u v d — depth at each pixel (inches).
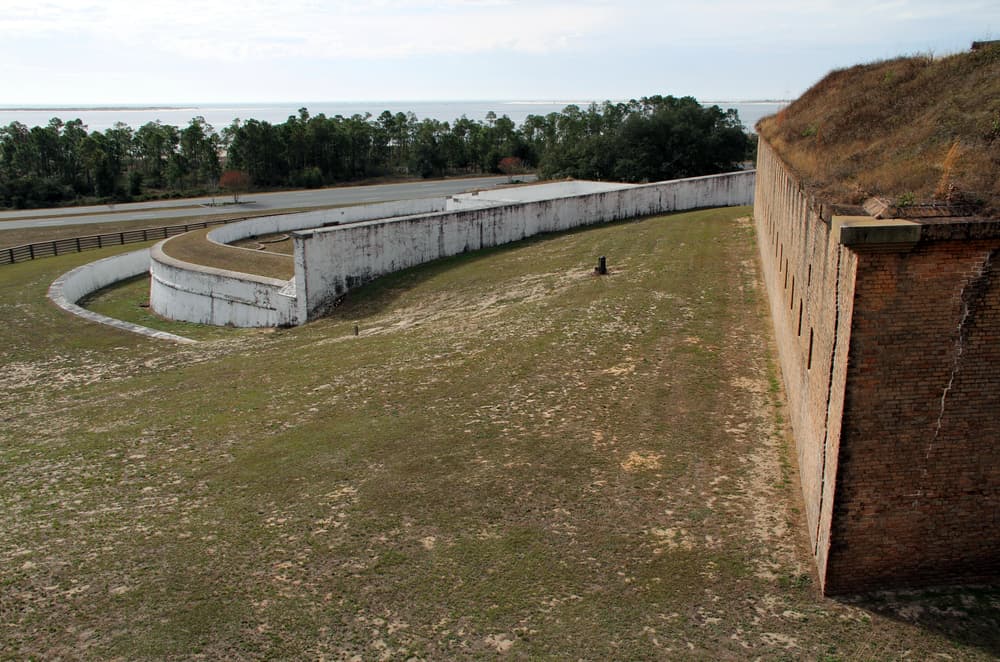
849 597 379.2
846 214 384.2
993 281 335.9
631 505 470.0
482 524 459.2
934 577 378.9
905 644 346.0
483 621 375.6
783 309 671.8
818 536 400.2
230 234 1674.5
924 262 334.3
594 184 2006.6
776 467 504.7
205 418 678.5
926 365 347.9
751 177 1875.0
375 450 569.3
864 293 338.6
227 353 933.8
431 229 1299.2
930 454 359.6
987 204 359.9
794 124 965.2
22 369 911.7
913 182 418.9
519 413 616.7
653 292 947.3
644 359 716.0
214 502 509.4
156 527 480.4
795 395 540.4
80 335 1045.2
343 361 817.5
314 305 1109.1
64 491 543.8
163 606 396.8
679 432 563.2
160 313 1289.4
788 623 363.9
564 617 375.9
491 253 1357.0
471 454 550.3
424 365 759.7
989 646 343.3
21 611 397.4
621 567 411.8
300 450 581.0
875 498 366.0
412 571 416.8
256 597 401.1
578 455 537.3
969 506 367.2
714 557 415.2
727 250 1168.8
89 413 727.7
